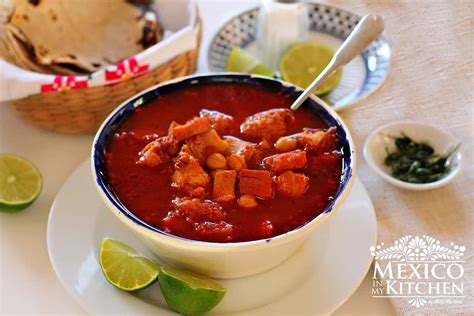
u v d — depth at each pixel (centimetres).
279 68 66
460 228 47
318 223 38
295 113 48
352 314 43
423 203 49
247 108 49
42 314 43
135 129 47
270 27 68
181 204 41
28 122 59
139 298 41
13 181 50
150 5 65
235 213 41
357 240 44
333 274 42
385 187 51
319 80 47
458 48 61
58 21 60
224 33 70
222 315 40
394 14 67
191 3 62
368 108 57
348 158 42
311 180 42
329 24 72
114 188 43
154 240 39
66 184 49
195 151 44
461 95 57
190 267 41
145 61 53
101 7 62
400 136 53
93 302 41
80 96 52
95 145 44
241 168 42
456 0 66
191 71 60
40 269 46
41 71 58
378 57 64
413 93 58
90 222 47
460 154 51
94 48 60
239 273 42
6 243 48
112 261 42
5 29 57
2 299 44
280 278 43
